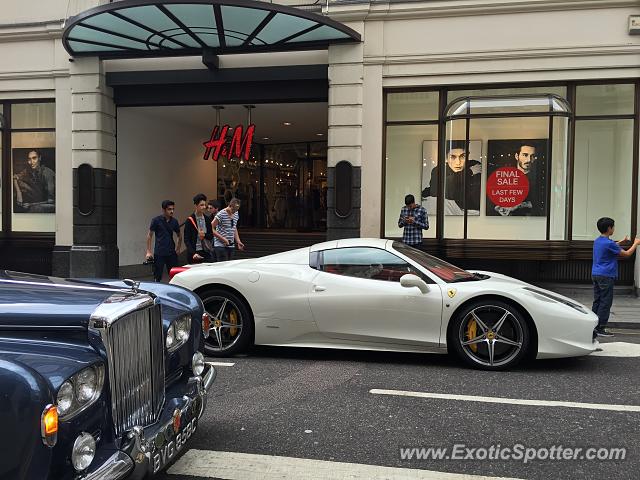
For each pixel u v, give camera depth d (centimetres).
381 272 554
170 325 315
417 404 433
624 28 977
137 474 236
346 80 1074
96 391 225
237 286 574
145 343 266
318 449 350
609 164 1026
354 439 366
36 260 1252
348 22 1072
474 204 1050
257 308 569
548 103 1000
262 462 331
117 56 1139
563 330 511
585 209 1039
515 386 478
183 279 590
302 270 570
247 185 1966
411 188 1102
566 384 484
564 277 1036
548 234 1015
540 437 368
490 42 1027
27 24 1184
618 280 1023
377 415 409
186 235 920
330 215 1092
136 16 948
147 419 266
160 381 281
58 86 1191
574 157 1037
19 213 1255
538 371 525
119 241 1270
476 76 1040
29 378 197
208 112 1373
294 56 1120
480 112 1030
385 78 1075
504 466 326
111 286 334
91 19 966
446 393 459
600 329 701
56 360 218
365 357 583
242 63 1138
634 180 1005
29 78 1206
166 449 261
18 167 1245
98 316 235
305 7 1091
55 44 1186
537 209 1022
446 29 1041
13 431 191
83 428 215
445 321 525
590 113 1025
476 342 525
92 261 1162
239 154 1273
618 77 988
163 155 1459
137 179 1341
